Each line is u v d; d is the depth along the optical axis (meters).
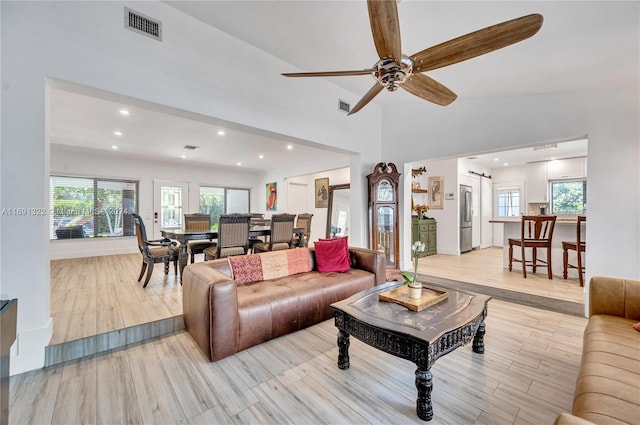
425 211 6.52
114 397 1.61
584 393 1.10
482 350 2.09
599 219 2.79
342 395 1.63
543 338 2.32
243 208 8.71
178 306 2.80
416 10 2.10
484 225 7.86
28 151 1.84
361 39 2.73
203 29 2.65
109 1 2.15
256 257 2.87
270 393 1.65
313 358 2.04
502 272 4.54
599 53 2.31
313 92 3.70
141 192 6.69
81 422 1.42
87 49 2.05
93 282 3.75
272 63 3.20
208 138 4.83
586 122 2.90
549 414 1.47
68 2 1.99
